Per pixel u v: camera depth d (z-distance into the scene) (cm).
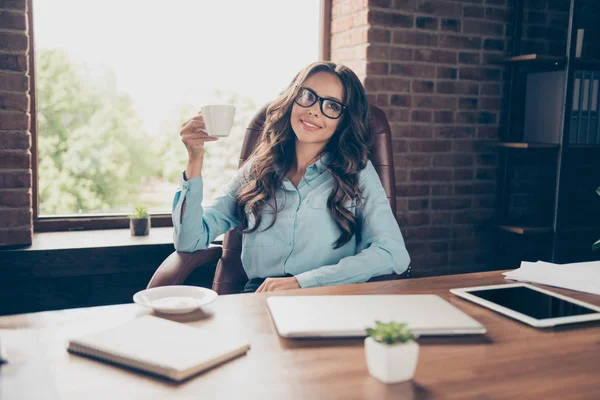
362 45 254
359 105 169
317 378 76
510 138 282
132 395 69
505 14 277
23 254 205
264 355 83
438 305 104
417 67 262
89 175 251
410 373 75
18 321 95
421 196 271
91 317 98
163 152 260
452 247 280
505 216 283
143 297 106
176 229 160
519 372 79
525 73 285
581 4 290
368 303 104
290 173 173
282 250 167
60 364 78
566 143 255
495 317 102
